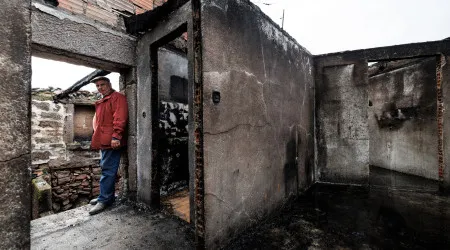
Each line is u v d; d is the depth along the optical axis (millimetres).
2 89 890
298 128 3645
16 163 929
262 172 2674
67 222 2605
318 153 4465
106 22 2912
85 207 3078
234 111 2238
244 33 2375
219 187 2064
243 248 2139
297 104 3625
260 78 2633
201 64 1882
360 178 4184
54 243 2164
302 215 2900
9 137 909
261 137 2662
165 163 3654
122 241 2211
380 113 6383
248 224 2447
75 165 6227
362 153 4160
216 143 2025
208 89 1931
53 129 6199
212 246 1987
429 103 4891
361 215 2871
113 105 3004
